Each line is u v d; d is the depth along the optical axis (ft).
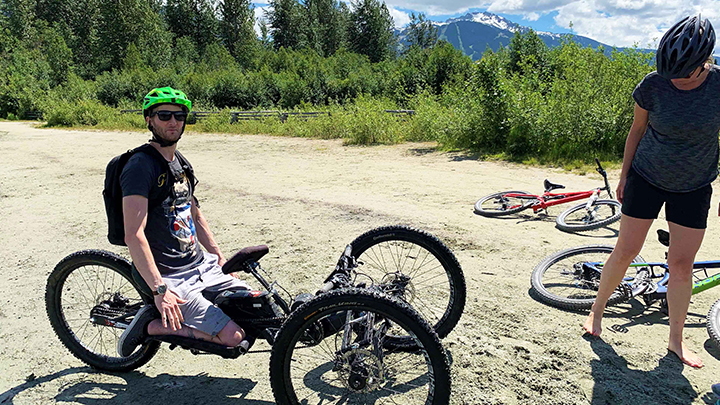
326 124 57.11
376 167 34.83
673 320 10.21
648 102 9.52
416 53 164.25
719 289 13.37
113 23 239.91
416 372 10.05
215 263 10.19
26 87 126.00
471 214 21.70
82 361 11.22
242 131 66.64
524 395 9.28
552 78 41.47
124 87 150.30
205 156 43.91
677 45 8.35
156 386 10.17
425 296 13.41
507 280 14.48
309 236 19.26
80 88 139.13
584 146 33.63
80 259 10.64
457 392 9.41
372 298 7.79
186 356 11.34
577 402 9.02
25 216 24.07
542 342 11.05
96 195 28.30
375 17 321.52
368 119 49.65
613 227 19.35
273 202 25.17
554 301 12.65
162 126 8.75
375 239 10.69
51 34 255.29
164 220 9.16
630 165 10.40
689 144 9.20
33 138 65.31
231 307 9.38
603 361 10.24
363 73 169.17
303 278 15.10
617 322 11.89
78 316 13.25
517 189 26.22
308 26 321.32
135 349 10.82
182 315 9.14
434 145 44.91
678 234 9.75
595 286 12.82
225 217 22.66
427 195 25.50
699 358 10.13
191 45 260.83
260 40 311.88
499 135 38.34
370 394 9.42
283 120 70.08
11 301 14.49
